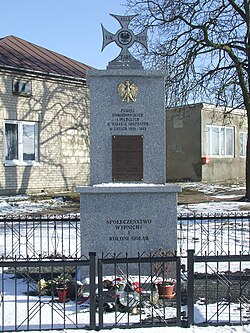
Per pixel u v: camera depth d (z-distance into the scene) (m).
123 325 5.20
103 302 5.72
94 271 5.15
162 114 7.60
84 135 21.12
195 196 19.25
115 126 7.57
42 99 19.48
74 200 17.70
